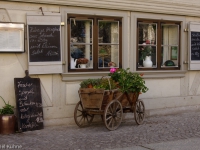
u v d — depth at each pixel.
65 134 7.57
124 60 9.36
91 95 7.87
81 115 8.27
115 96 7.98
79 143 6.79
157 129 8.17
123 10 9.30
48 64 8.16
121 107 8.06
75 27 8.76
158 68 10.06
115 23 9.33
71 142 6.86
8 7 7.83
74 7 8.59
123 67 9.37
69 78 8.51
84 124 8.48
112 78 8.23
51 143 6.77
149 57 9.98
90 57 9.02
